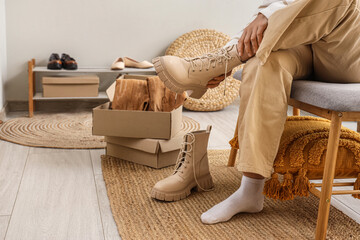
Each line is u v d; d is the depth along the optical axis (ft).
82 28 9.49
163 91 6.27
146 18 9.87
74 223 4.06
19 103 9.34
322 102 3.56
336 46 3.86
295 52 4.06
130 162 5.92
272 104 3.83
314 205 4.67
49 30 9.29
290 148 3.96
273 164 3.93
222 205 4.28
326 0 3.57
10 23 9.04
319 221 3.67
